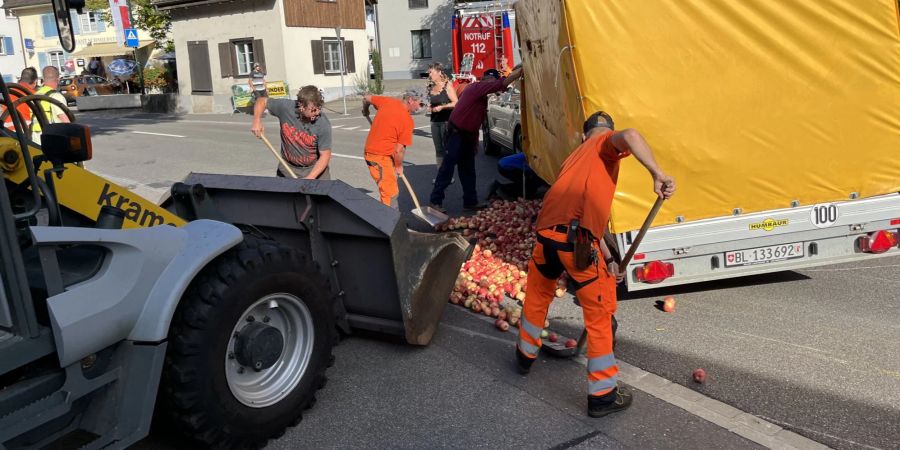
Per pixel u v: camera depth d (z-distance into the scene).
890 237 5.70
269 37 29.16
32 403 2.96
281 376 3.97
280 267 3.88
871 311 5.52
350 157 14.41
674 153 5.34
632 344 5.05
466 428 3.94
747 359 4.73
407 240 4.63
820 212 5.58
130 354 3.28
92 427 3.23
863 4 5.27
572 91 5.39
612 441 3.75
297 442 3.87
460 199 10.34
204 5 30.52
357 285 4.89
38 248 2.90
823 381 4.37
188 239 3.53
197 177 5.12
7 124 7.32
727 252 5.57
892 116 5.46
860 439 3.70
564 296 6.21
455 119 9.02
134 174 13.62
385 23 39.72
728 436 3.77
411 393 4.38
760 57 5.26
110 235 3.15
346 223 4.65
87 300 3.06
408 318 4.74
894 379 4.36
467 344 5.12
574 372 4.62
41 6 47.25
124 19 29.23
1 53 47.78
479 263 6.66
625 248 5.47
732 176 5.43
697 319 5.50
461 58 21.28
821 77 5.33
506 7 20.44
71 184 3.59
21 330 2.89
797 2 5.22
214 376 3.53
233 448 3.70
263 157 15.39
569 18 5.18
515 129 12.04
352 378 4.61
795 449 3.62
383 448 3.77
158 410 3.67
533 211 7.96
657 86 5.24
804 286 6.17
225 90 31.02
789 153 5.44
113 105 33.66
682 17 5.17
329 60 31.52
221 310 3.55
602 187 3.91
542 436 3.83
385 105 7.84
